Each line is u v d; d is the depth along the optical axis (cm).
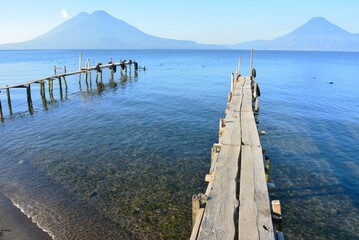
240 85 2003
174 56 15162
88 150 1444
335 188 1087
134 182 1102
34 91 3478
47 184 1079
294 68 6950
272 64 8581
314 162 1324
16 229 794
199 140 1596
